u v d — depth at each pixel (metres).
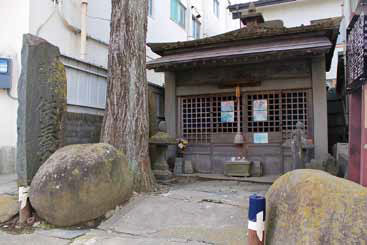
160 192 4.96
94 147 4.03
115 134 4.97
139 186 4.87
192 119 7.71
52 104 4.78
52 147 4.73
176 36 13.53
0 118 6.58
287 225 2.22
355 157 4.16
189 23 14.41
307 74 6.70
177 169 7.28
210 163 7.44
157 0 11.97
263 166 6.96
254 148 7.07
